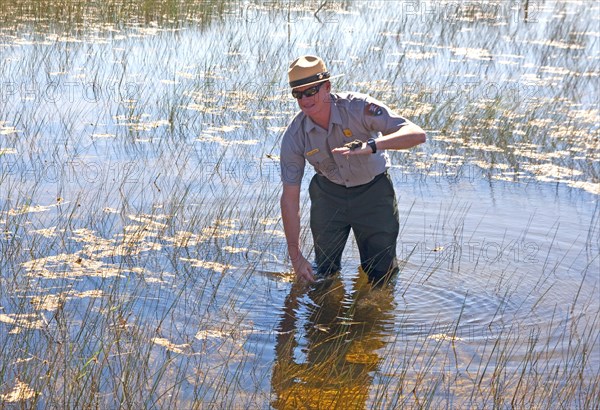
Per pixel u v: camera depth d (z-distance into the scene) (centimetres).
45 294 574
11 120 1043
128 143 977
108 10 1866
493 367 502
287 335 541
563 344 536
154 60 1450
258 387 470
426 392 469
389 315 580
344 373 490
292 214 605
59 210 745
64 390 439
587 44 1788
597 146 1035
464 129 1080
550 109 1204
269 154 963
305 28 1822
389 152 988
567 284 636
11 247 651
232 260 660
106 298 573
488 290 622
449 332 554
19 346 500
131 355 494
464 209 800
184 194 809
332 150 556
